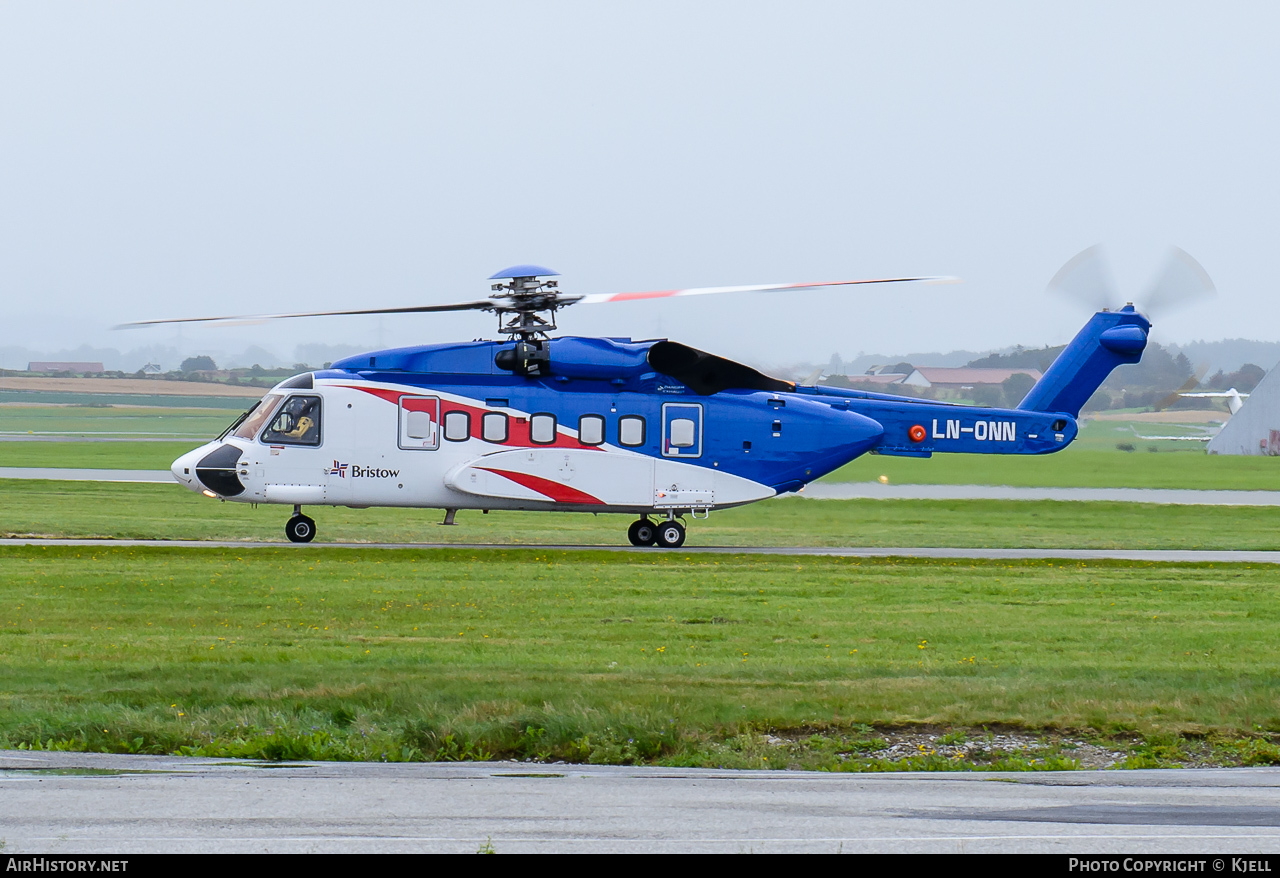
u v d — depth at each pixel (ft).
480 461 323.16
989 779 114.11
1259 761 132.57
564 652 176.35
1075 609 228.22
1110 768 129.29
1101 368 365.61
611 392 332.60
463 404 324.80
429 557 296.51
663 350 333.01
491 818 90.07
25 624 191.42
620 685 151.12
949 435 356.59
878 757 132.57
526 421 326.44
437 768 117.39
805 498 554.46
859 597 240.32
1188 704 147.84
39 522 376.07
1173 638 196.54
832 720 140.87
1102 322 365.40
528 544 360.69
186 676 152.56
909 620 212.64
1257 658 179.63
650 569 280.92
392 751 126.31
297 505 327.88
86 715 131.64
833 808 94.99
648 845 82.48
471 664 164.25
